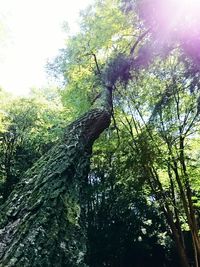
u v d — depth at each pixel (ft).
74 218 9.90
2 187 61.98
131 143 48.19
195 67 27.48
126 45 35.86
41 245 8.48
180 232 54.65
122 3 30.17
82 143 13.35
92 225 62.69
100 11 41.06
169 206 57.36
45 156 12.34
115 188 64.08
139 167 48.55
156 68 36.52
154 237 70.64
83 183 12.01
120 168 50.57
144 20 27.12
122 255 66.03
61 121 62.49
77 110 46.37
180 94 43.60
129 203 66.03
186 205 49.55
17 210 9.64
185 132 47.26
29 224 8.98
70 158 11.97
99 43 39.04
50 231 8.95
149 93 43.60
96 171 62.80
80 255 8.96
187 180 48.75
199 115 45.73
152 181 53.62
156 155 46.52
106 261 63.46
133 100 45.85
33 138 65.98
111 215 65.87
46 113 63.36
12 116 61.16
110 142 48.78
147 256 69.77
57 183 10.57
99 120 15.24
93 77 36.22
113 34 37.93
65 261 8.54
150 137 46.52
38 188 10.30
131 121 51.47
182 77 32.76
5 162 63.87
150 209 69.92
